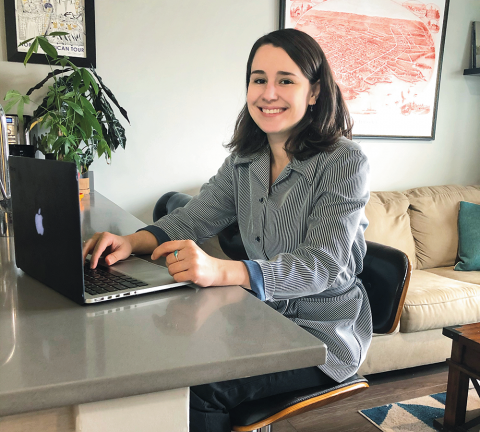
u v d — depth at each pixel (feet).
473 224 9.00
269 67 3.58
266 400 3.10
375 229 8.56
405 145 9.87
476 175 10.59
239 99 8.45
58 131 6.54
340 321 3.54
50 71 7.32
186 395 1.65
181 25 7.88
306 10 8.54
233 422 3.00
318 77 3.68
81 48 7.39
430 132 9.96
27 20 7.09
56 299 2.35
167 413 1.64
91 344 1.76
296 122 3.66
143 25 7.68
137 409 1.60
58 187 2.25
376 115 9.43
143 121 7.94
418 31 9.44
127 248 3.31
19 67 7.16
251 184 3.93
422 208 9.16
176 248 2.67
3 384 1.43
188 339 1.82
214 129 8.38
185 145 8.25
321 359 1.78
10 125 6.56
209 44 8.09
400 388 6.73
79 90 6.62
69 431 1.62
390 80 9.41
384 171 9.80
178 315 2.11
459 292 7.29
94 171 7.81
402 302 3.92
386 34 9.20
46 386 1.42
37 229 2.58
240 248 5.26
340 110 3.91
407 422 5.87
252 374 1.69
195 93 8.16
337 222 3.20
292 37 3.57
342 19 8.81
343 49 8.92
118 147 7.87
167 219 4.06
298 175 3.61
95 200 6.58
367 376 7.09
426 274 8.34
